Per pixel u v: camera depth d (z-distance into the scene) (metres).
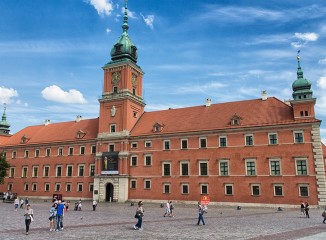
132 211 50.12
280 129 58.50
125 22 86.00
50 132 94.12
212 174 62.91
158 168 69.00
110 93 78.75
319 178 53.62
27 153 92.12
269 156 58.41
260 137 59.97
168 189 67.00
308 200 53.88
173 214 44.75
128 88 77.69
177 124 71.44
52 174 85.56
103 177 74.31
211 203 61.72
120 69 79.31
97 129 83.94
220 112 69.25
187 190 64.88
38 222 32.66
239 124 62.75
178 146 67.75
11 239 20.98
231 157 61.75
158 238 21.48
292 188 55.50
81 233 24.22
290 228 27.78
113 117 77.12
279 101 64.69
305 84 58.59
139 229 26.48
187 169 65.81
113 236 22.48
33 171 89.25
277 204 56.12
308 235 22.80
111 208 56.72
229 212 48.56
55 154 86.69
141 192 69.94
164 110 79.88
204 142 65.31
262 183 58.09
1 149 96.88
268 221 34.69
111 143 75.81
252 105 67.00
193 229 27.02
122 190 71.19
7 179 93.19
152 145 70.88
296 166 55.94
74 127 90.88
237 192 59.91
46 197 84.81
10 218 36.69
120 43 82.44
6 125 108.56
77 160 82.31
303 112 57.50
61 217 26.39
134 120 78.25
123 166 72.50
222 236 22.53
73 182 81.44
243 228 27.77
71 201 78.25
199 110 73.50
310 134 55.91
